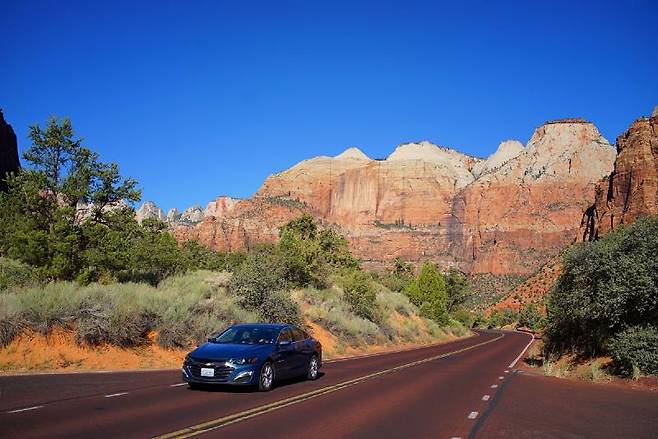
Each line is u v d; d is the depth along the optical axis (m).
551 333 24.45
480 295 161.62
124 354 17.14
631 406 12.32
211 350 12.94
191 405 10.91
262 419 9.80
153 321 18.83
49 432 8.18
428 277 63.53
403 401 12.52
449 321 62.47
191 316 20.22
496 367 22.44
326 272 39.31
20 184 22.53
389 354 29.86
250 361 12.70
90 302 17.11
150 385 13.31
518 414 11.08
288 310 25.95
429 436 8.91
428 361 24.91
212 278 29.16
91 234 22.48
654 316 17.62
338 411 10.92
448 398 13.18
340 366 21.22
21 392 11.48
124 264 23.72
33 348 15.31
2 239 22.59
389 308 48.72
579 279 20.27
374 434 8.95
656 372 16.36
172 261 31.08
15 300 15.84
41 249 21.16
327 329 30.62
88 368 15.71
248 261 29.09
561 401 12.91
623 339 17.27
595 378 17.41
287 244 38.53
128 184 24.28
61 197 23.11
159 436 8.18
